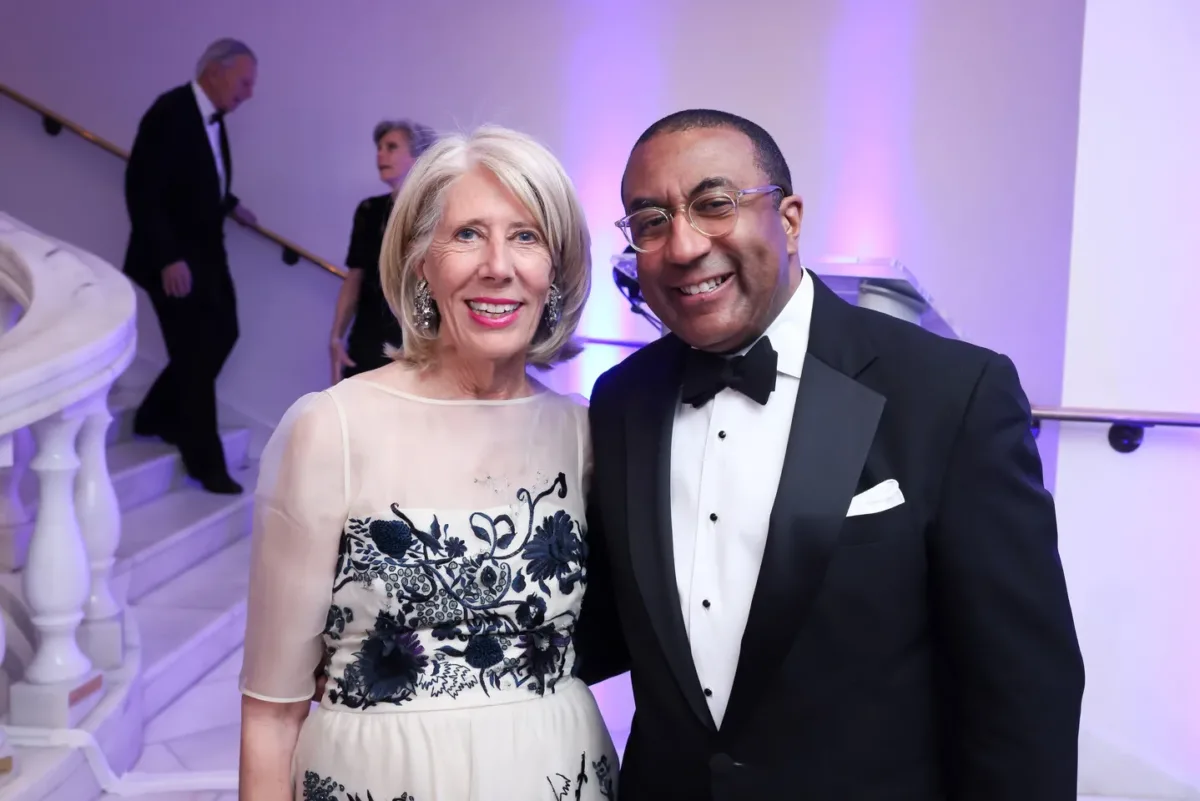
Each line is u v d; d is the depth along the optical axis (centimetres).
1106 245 251
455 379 144
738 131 122
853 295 205
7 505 290
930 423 119
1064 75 422
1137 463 255
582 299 147
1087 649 262
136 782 253
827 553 117
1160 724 260
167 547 365
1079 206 252
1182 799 256
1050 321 431
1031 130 428
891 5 441
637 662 131
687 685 124
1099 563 260
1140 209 248
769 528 120
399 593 132
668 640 125
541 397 149
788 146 454
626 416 137
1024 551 115
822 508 118
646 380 139
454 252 134
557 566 140
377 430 136
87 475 274
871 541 118
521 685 136
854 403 122
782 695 120
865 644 119
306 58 490
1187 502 253
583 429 151
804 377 126
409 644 133
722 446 128
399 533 133
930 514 118
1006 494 115
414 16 481
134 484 401
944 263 441
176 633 320
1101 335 254
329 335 502
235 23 492
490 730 132
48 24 501
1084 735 263
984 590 114
